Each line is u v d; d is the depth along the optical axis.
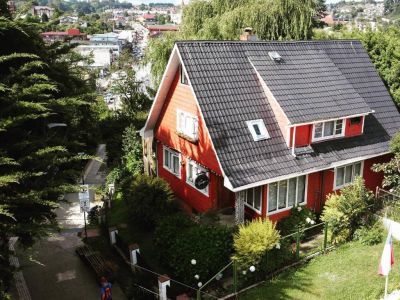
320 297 14.38
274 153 18.53
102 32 153.75
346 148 20.42
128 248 18.64
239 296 14.90
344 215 17.62
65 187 14.32
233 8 36.06
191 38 34.25
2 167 13.79
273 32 33.19
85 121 22.83
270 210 18.70
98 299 16.83
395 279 15.04
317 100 19.91
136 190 21.03
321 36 35.34
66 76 19.14
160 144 24.50
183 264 15.83
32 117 13.85
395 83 25.52
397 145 20.28
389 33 29.69
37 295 17.02
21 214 14.26
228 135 18.00
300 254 17.17
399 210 18.56
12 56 14.30
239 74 19.72
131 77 41.69
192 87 18.34
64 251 20.48
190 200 21.95
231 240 16.42
